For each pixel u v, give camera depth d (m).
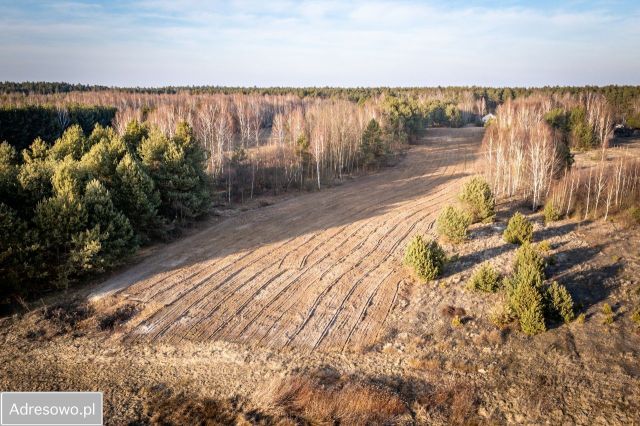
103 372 16.56
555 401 13.75
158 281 23.33
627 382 14.02
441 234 27.75
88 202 23.69
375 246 27.92
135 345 18.16
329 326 19.14
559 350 15.90
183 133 33.75
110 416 14.20
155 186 30.89
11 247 20.95
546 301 17.75
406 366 16.28
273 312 20.28
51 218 22.06
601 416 12.98
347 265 25.09
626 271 20.48
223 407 14.52
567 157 39.53
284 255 26.80
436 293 21.11
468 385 14.86
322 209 37.56
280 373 16.14
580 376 14.58
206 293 22.05
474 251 25.11
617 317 17.28
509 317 17.86
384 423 13.45
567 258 22.45
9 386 15.76
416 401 14.39
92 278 23.75
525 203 33.56
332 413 13.89
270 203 40.75
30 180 23.36
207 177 35.56
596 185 31.34
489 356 16.20
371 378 15.70
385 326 19.02
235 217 35.69
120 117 70.69
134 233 27.83
